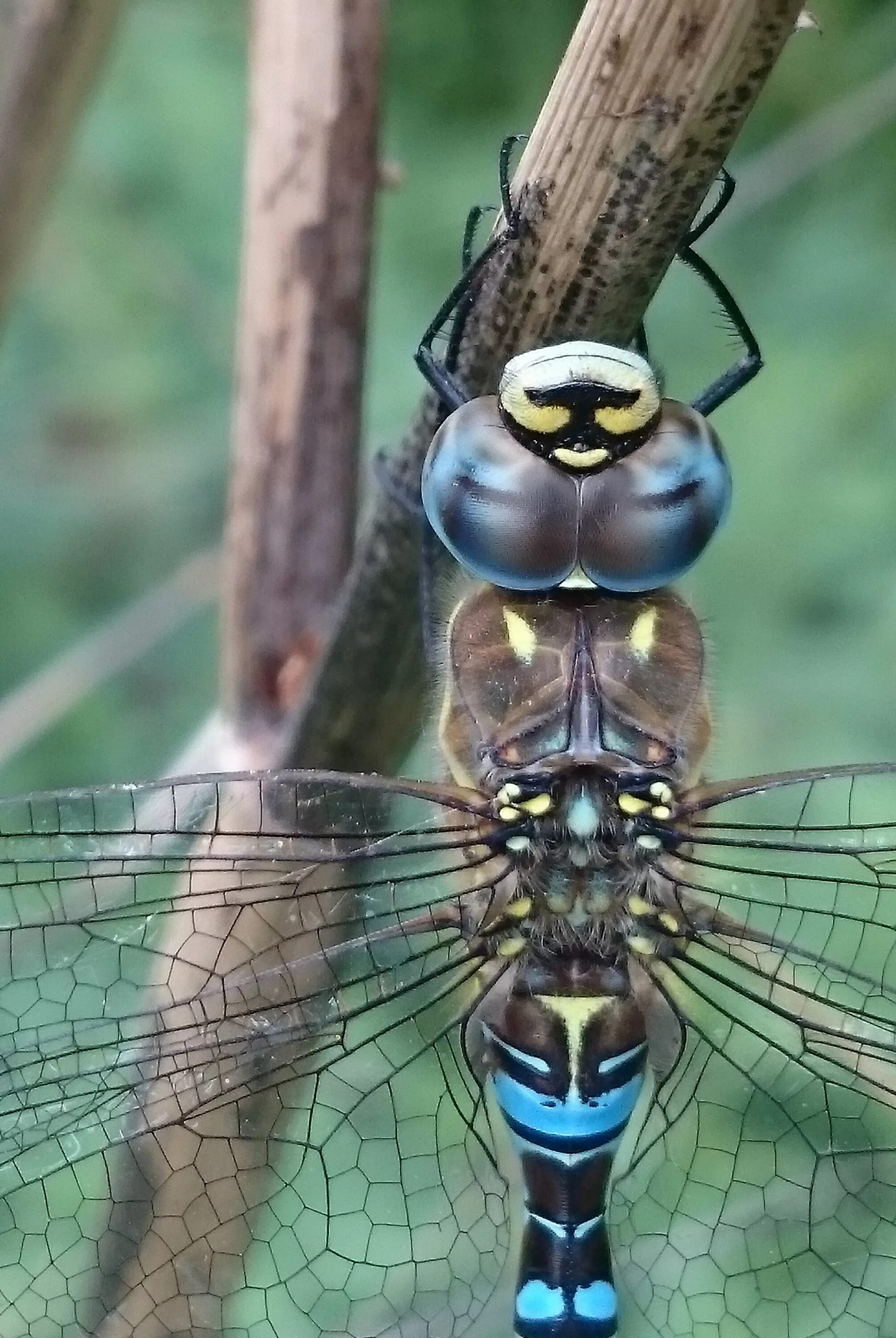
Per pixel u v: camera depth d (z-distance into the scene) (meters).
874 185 0.23
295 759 0.15
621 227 0.14
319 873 0.15
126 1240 0.15
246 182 0.16
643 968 0.15
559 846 0.15
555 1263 0.15
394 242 0.24
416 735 0.15
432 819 0.15
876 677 0.19
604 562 0.15
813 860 0.15
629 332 0.14
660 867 0.15
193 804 0.15
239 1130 0.15
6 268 0.16
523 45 0.26
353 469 0.16
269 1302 0.15
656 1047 0.15
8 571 0.25
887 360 0.21
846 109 0.19
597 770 0.15
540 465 0.15
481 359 0.15
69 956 0.15
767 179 0.19
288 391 0.16
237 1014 0.15
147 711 0.23
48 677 0.19
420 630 0.15
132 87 0.26
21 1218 0.15
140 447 0.25
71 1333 0.15
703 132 0.14
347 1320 0.15
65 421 0.25
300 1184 0.15
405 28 0.27
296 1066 0.15
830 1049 0.15
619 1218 0.15
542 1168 0.15
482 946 0.15
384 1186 0.15
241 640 0.16
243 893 0.15
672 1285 0.15
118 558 0.25
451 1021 0.15
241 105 0.26
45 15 0.16
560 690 0.15
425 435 0.15
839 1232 0.15
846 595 0.19
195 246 0.26
